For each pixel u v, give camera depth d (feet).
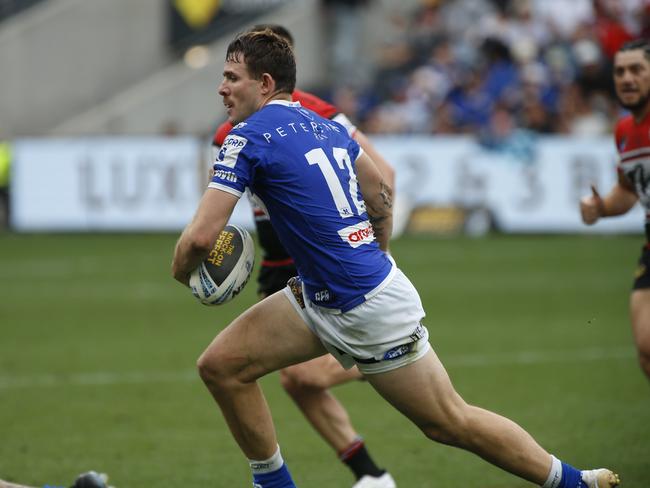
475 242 219.82
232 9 290.15
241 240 56.39
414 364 53.93
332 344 55.11
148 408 94.48
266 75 55.67
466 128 253.44
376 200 58.65
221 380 56.90
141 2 291.17
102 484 51.96
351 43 291.79
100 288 168.25
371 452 79.92
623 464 74.84
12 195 231.30
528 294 157.58
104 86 291.17
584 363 112.16
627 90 73.41
